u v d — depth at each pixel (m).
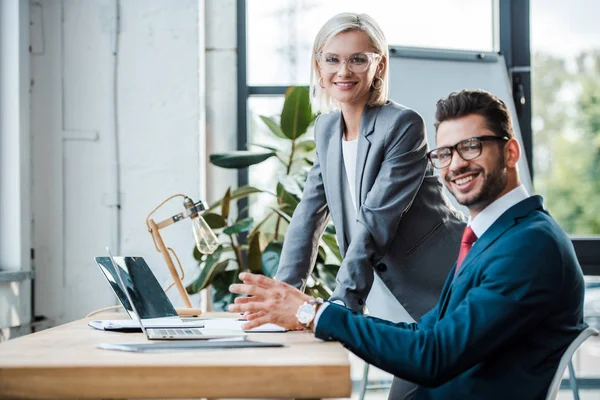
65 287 3.94
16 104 3.77
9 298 3.62
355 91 2.42
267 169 4.32
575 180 4.48
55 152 3.96
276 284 1.62
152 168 3.98
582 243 4.40
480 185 1.62
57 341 1.70
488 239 1.56
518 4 4.48
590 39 4.48
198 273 3.95
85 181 3.96
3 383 1.28
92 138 3.96
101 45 3.97
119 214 3.96
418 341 1.46
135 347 1.49
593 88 4.48
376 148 2.41
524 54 4.48
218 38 4.33
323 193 2.60
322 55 2.45
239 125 4.36
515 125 4.29
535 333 1.49
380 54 2.46
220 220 3.89
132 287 1.98
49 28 3.96
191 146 3.98
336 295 2.29
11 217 3.77
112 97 3.97
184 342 1.61
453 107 1.65
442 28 4.46
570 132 4.49
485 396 1.50
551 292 1.45
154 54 3.99
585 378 4.28
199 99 4.00
